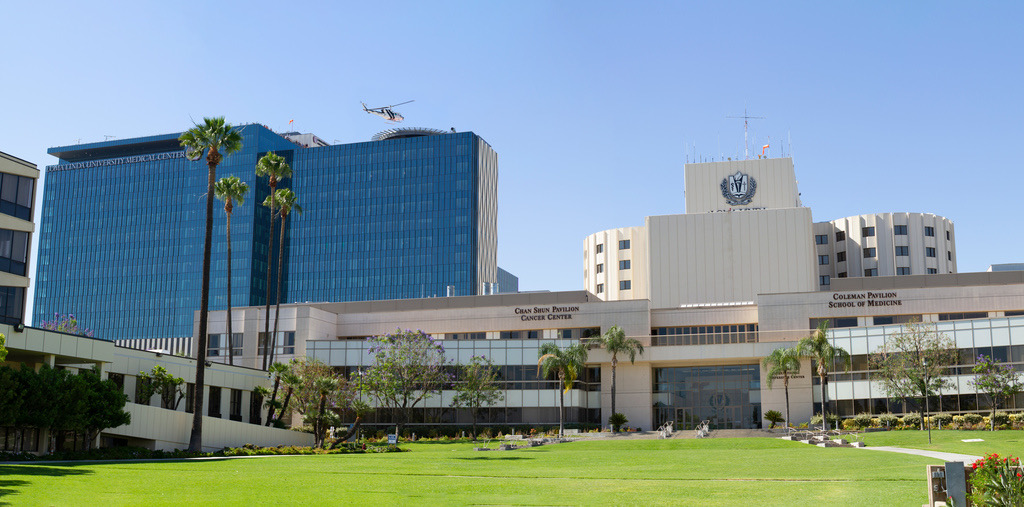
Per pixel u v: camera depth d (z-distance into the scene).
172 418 58.09
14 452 46.91
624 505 25.27
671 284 117.38
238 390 78.00
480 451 60.06
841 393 86.69
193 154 59.28
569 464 43.66
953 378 79.06
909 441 59.56
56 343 51.97
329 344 93.12
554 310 99.69
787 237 115.25
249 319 99.81
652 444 64.94
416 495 28.23
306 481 33.00
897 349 79.19
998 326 77.75
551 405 90.19
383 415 90.62
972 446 51.97
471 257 197.62
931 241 140.50
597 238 137.12
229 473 36.53
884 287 92.25
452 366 90.81
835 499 25.64
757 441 65.12
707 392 94.81
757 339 93.25
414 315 103.44
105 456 48.94
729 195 126.94
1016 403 75.62
